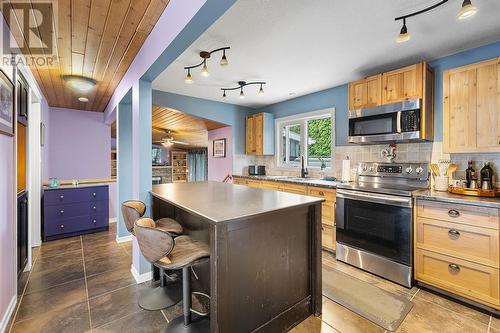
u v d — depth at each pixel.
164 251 1.39
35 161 3.40
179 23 1.55
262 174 4.75
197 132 6.33
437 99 2.65
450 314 1.86
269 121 4.68
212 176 5.52
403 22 1.89
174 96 4.09
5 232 1.78
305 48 2.45
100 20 1.81
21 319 1.80
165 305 1.97
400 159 2.95
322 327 1.73
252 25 2.04
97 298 2.07
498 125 2.03
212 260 1.31
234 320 1.41
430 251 2.15
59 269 2.62
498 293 1.80
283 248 1.67
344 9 1.82
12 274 1.92
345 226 2.79
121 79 3.04
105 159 4.86
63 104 4.21
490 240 1.84
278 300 1.65
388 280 2.39
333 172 3.70
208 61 2.77
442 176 2.43
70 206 3.71
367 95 2.91
